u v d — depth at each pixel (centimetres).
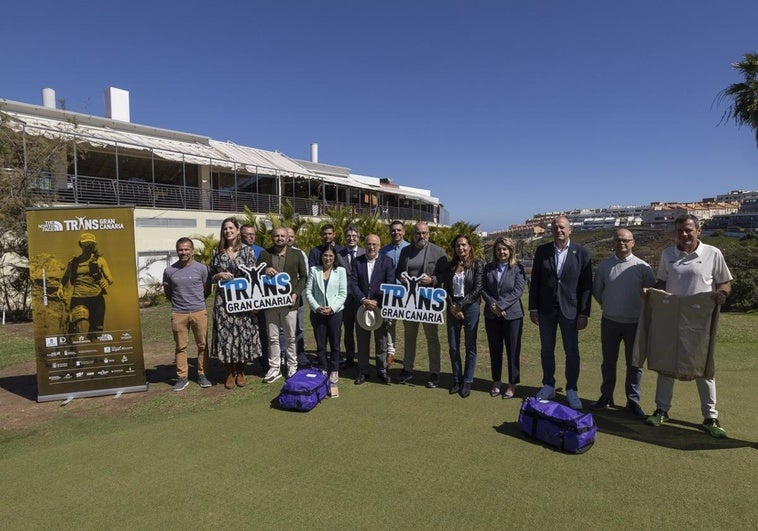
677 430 394
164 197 1848
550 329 470
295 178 2517
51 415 462
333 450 363
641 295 415
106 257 518
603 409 447
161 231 1669
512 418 428
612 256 453
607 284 447
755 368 575
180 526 270
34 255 505
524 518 270
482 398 485
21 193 1140
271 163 2448
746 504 281
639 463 336
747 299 1122
